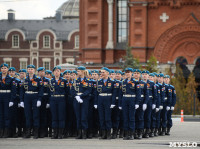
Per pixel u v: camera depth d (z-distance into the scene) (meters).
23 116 30.30
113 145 25.33
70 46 124.25
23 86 29.08
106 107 28.88
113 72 29.22
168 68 60.59
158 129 32.91
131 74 28.89
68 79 29.61
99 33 63.88
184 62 64.19
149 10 63.88
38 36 123.88
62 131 29.11
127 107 28.67
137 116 29.61
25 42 124.12
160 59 63.88
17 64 124.25
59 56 123.94
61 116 28.97
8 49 123.94
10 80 29.20
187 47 63.69
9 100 29.33
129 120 28.72
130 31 63.62
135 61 59.78
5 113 29.44
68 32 125.75
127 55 60.16
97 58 64.00
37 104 28.62
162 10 63.62
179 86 59.44
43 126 29.84
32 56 123.94
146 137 30.72
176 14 63.44
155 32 63.78
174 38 63.59
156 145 25.64
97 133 30.98
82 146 24.73
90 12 63.91
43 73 29.92
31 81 28.80
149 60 59.78
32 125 29.88
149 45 63.97
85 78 29.12
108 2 64.12
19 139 28.42
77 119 29.11
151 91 30.67
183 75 64.31
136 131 29.70
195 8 63.22
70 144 25.64
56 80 29.03
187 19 63.16
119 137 30.56
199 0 62.81
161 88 32.22
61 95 28.92
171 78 59.41
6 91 29.30
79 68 29.17
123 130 30.47
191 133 34.41
